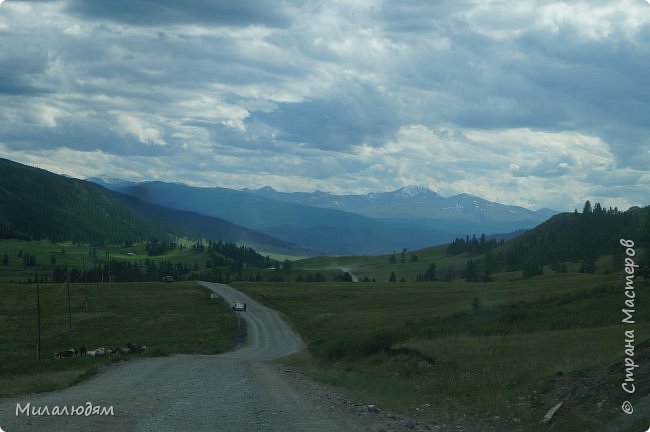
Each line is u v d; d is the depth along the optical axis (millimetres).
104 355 51906
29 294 144375
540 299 65750
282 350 66875
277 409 17188
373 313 101250
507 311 55812
